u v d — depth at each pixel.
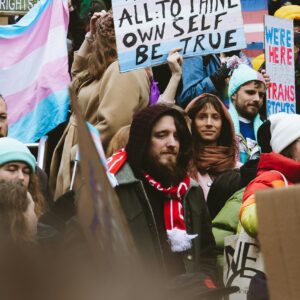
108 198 1.56
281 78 8.49
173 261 5.35
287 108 8.55
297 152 6.12
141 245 5.21
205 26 7.40
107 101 7.20
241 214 5.48
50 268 1.51
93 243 1.61
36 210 5.52
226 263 5.64
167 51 7.33
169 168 5.46
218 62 8.60
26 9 8.98
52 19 8.46
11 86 8.41
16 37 8.47
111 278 1.54
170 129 5.48
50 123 8.16
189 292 3.38
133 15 7.25
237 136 7.86
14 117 8.32
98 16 7.62
